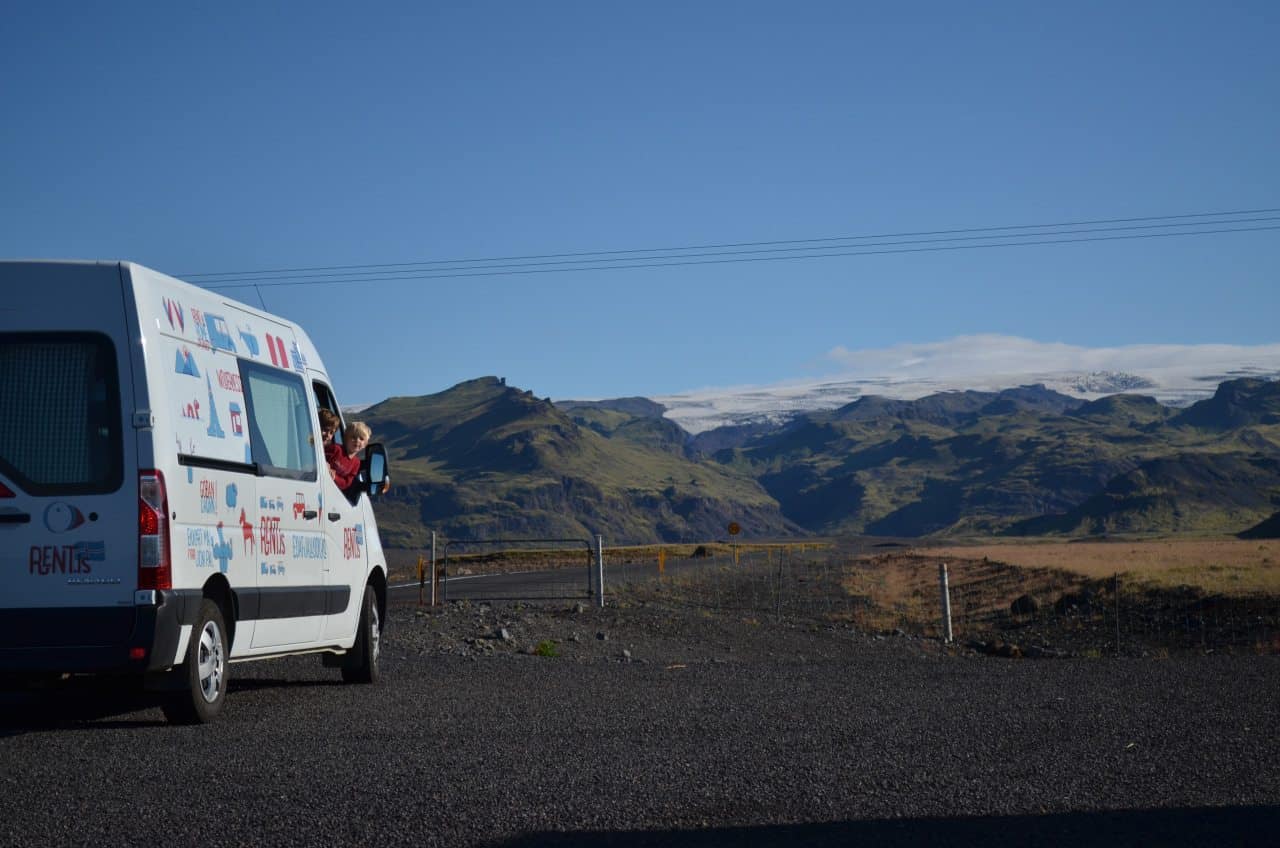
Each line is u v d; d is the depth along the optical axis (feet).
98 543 26.04
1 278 26.66
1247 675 39.96
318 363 37.70
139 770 22.12
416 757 23.58
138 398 26.48
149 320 27.07
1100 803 19.94
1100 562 179.22
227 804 19.36
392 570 155.02
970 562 200.64
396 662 43.73
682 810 19.25
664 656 59.67
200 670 28.14
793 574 159.02
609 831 17.94
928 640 74.59
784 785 21.16
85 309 26.68
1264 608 93.40
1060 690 35.63
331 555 35.24
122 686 28.43
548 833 17.78
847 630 79.20
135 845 16.97
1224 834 17.97
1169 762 23.57
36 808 19.11
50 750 24.31
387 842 17.19
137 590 26.00
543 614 72.69
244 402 31.01
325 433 36.81
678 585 122.01
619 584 116.88
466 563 181.57
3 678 27.27
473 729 27.35
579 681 37.78
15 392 26.37
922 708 31.40
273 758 23.40
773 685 37.29
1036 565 174.81
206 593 28.63
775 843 17.33
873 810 19.35
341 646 35.96
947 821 18.66
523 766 22.70
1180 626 91.25
